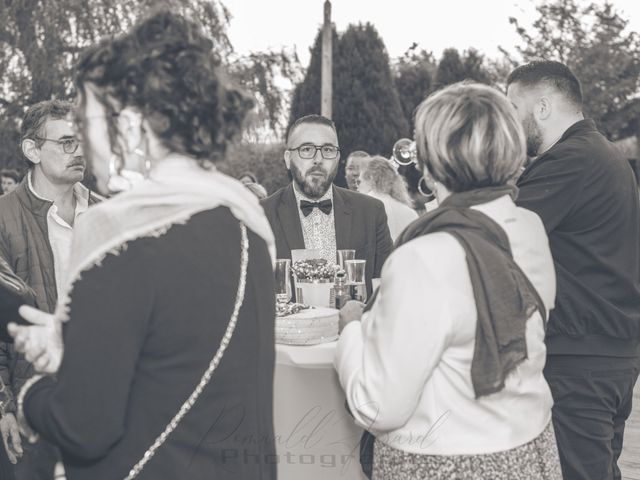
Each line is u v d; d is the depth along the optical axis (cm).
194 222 128
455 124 171
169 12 133
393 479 169
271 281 141
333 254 337
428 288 158
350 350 177
